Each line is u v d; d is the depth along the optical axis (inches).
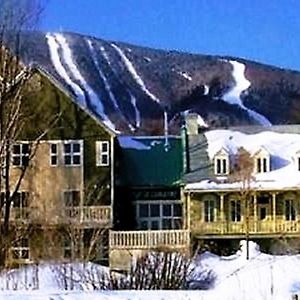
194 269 1930.4
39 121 2947.8
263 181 2844.5
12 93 2664.9
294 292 1616.6
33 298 1382.9
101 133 2945.4
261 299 1533.0
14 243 2596.0
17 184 2709.2
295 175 2856.8
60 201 2908.5
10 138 2652.6
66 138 2947.8
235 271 1941.4
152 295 1446.9
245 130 3125.0
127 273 1966.0
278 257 2116.1
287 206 2861.7
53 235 2684.5
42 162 2940.5
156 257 1927.9
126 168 3031.5
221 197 2856.8
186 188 2851.9
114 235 2738.7
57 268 2046.0
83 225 2770.7
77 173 2930.6
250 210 2839.6
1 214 2596.0
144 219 2965.1
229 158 2920.8
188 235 2721.5
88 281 1839.3
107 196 2906.0
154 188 2977.4
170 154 3061.0
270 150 2940.5
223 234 2837.1
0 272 2137.1
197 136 3065.9
